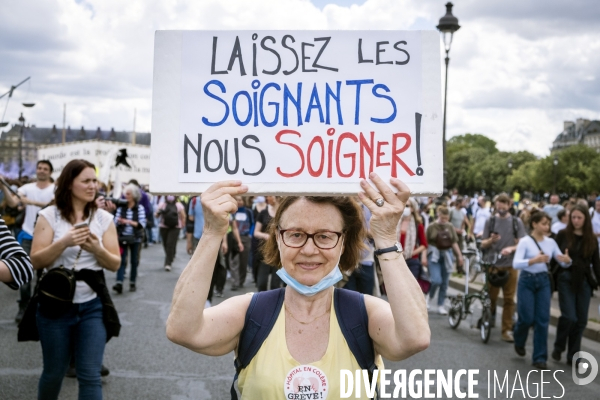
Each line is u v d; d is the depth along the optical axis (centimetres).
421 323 215
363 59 241
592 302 1180
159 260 1717
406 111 239
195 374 635
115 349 724
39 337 411
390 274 218
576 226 744
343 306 234
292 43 242
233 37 242
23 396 543
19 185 1386
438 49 240
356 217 242
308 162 238
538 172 9881
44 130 12256
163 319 902
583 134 19325
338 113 239
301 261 232
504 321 873
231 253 1230
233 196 227
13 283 322
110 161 1147
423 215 1474
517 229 888
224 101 240
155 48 242
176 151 238
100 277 419
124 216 1136
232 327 233
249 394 228
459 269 1491
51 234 423
